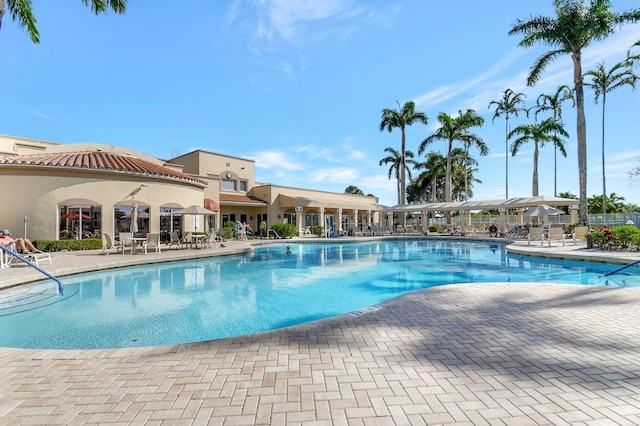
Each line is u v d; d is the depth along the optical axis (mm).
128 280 12492
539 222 36500
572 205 30484
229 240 28656
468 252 22078
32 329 7219
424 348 4617
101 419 3008
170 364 4180
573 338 4973
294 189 38156
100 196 19953
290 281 12656
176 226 23953
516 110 40250
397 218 57500
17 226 17969
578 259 14570
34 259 13766
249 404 3219
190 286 11672
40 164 18188
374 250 23875
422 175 49562
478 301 7266
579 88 22469
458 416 2990
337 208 38531
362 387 3535
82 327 7383
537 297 7629
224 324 7730
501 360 4207
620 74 29578
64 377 3873
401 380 3689
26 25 14773
